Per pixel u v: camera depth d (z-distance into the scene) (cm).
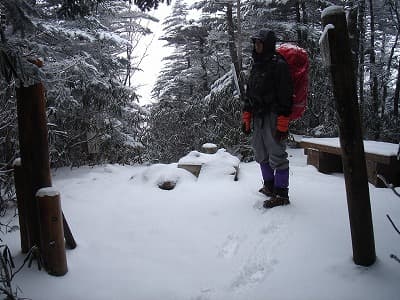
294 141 736
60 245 235
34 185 242
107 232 306
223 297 219
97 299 215
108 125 613
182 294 221
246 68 755
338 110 221
